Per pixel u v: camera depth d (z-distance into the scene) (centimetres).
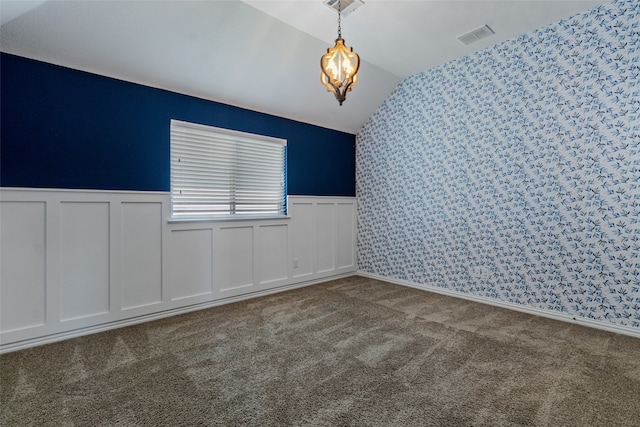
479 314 284
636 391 163
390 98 403
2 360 194
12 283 208
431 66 351
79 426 136
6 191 205
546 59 272
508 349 213
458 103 334
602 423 139
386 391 163
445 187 349
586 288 257
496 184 308
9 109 209
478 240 323
